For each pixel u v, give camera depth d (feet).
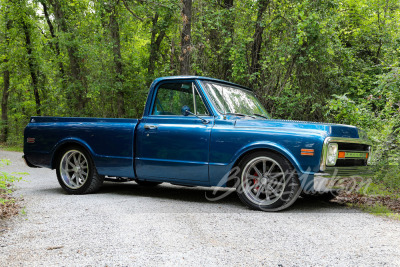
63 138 18.98
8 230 11.68
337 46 35.29
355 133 15.10
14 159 43.42
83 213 13.97
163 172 16.53
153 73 56.95
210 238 10.71
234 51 34.40
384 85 22.98
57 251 9.63
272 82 35.55
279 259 9.00
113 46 53.67
